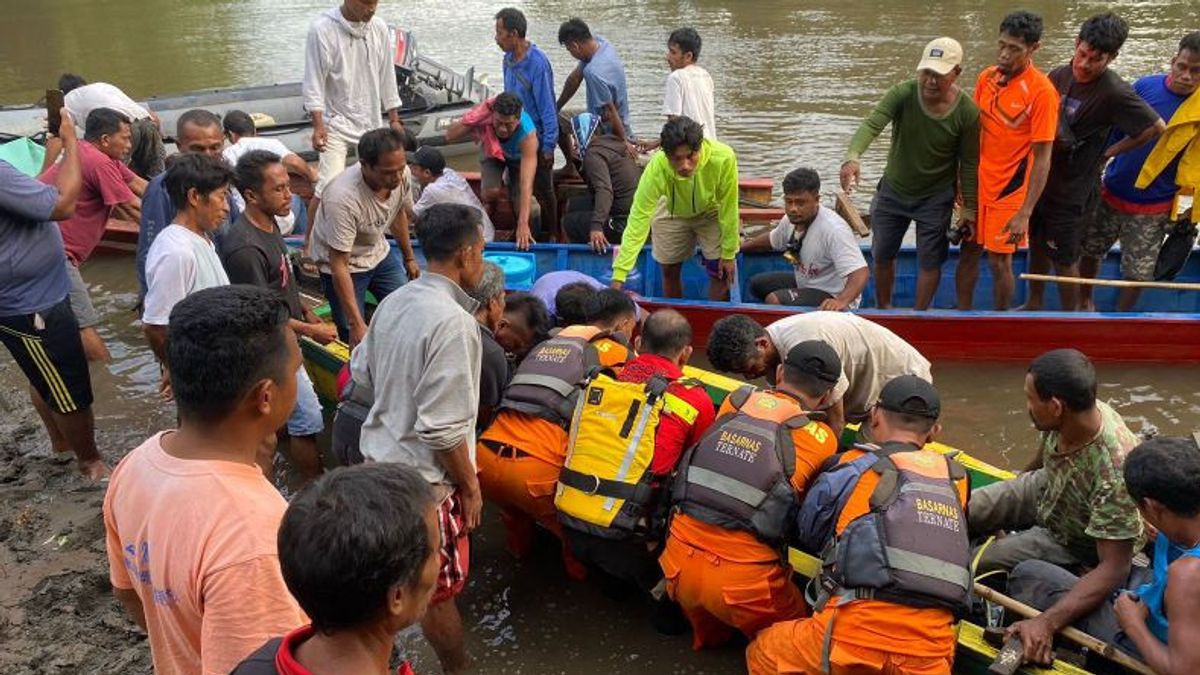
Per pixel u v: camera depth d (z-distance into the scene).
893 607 2.98
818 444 3.52
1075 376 3.09
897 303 7.08
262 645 1.69
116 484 2.02
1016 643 3.19
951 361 6.06
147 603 2.02
